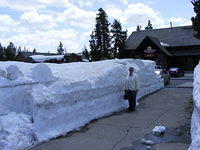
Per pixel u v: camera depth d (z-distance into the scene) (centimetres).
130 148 581
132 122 825
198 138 372
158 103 1183
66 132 697
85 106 816
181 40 4825
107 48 6316
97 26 6381
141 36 5328
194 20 2445
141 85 1355
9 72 630
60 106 705
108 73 984
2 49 5631
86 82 833
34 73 685
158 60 4319
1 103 584
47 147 588
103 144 609
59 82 739
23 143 561
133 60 1370
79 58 3638
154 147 584
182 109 1025
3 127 548
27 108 638
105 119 873
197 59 4559
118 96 1041
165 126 768
